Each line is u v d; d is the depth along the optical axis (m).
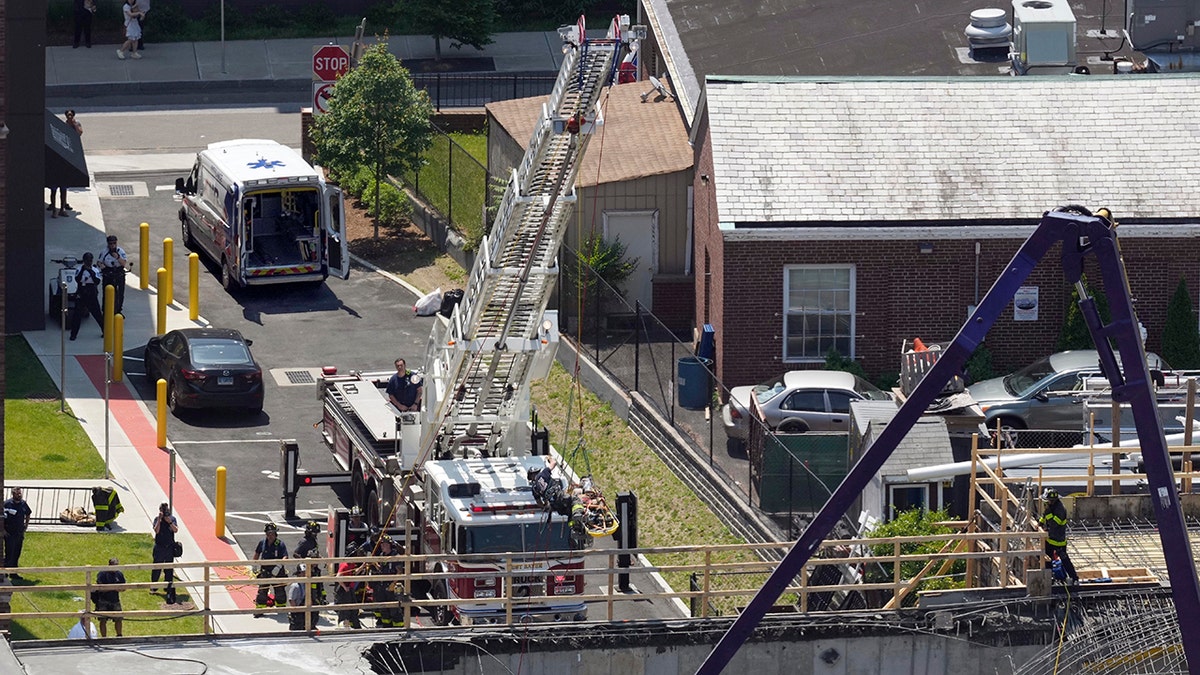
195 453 162.25
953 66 199.00
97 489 145.12
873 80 178.75
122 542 144.12
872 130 175.50
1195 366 169.25
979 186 172.25
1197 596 98.88
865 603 129.00
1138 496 129.38
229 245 191.62
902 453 138.38
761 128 174.62
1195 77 179.75
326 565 136.12
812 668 120.00
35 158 179.62
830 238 169.25
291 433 167.88
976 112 177.25
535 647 119.19
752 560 144.62
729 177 171.12
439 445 144.12
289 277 192.62
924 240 170.12
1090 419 142.62
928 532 129.75
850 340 171.75
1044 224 96.94
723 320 170.12
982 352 171.00
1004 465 131.75
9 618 115.56
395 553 135.50
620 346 180.12
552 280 137.00
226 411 171.12
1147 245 171.25
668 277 189.62
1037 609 120.12
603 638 119.44
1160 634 118.00
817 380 159.50
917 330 172.00
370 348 185.00
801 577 122.06
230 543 147.62
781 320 170.50
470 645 118.69
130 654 115.62
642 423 165.88
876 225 169.62
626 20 127.56
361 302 195.50
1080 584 121.31
